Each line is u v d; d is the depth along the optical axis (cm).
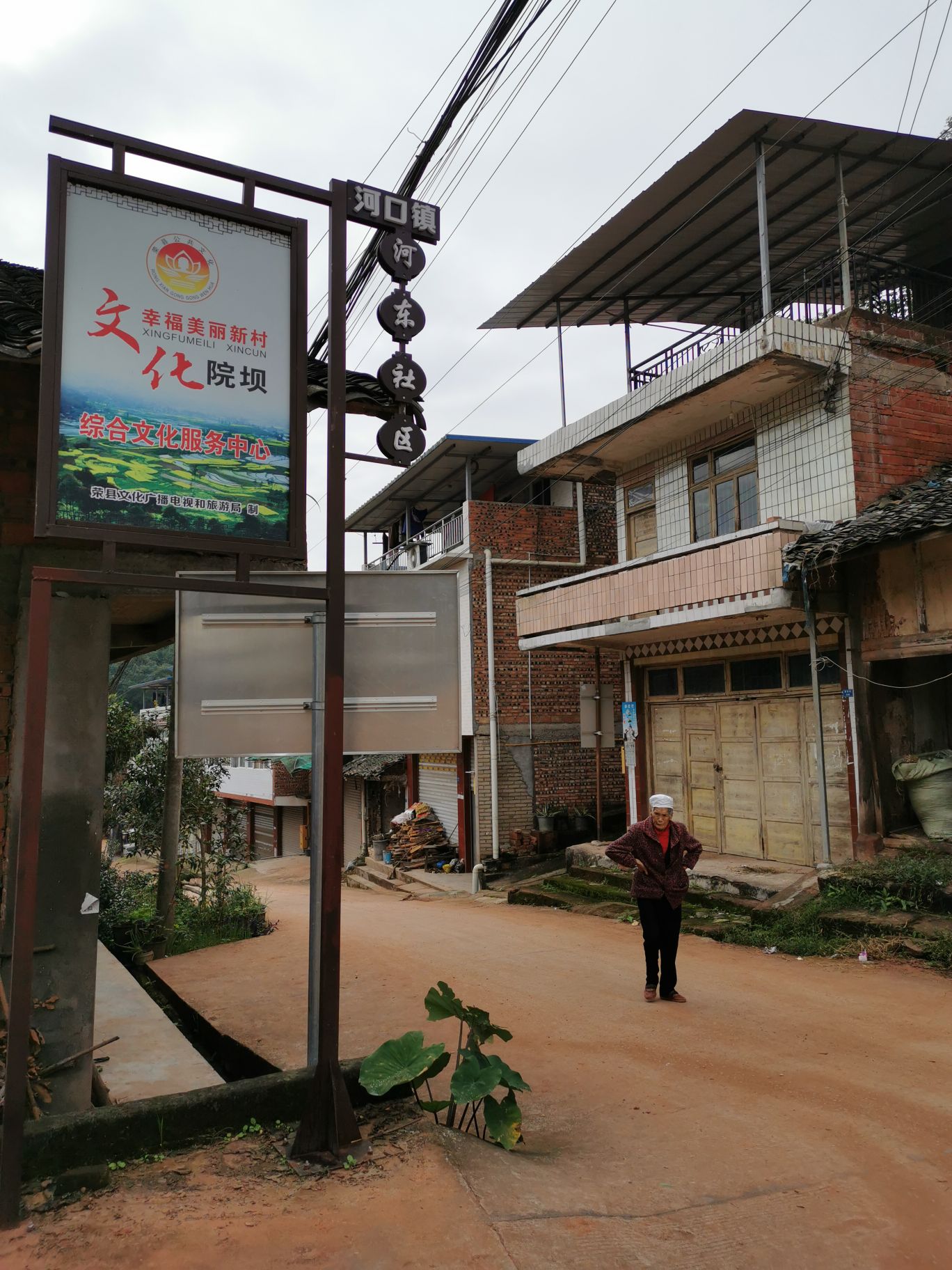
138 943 973
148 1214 318
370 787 2669
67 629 464
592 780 2009
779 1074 510
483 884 1767
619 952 910
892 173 1146
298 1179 345
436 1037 601
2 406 484
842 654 1118
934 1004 666
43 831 445
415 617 463
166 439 390
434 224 500
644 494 1501
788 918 956
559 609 1455
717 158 1112
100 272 383
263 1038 622
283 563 508
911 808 1104
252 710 434
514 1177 353
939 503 941
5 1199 316
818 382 1157
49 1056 433
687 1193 355
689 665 1423
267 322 416
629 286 1439
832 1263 307
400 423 507
